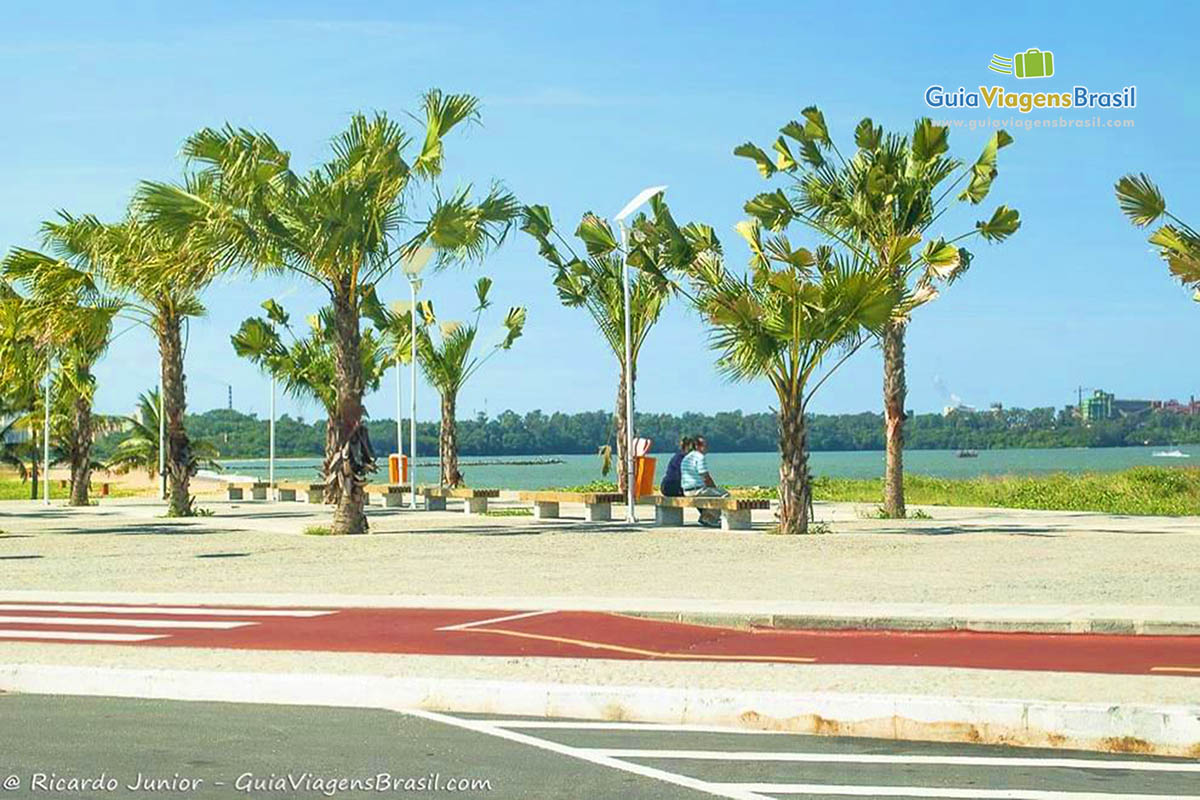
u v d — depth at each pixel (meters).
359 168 23.58
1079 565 17.72
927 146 25.95
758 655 11.29
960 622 12.63
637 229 25.12
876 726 8.84
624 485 33.94
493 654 11.38
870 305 22.58
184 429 30.86
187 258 24.03
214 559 19.91
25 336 28.25
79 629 12.89
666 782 7.44
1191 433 164.62
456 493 32.09
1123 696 9.09
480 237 24.73
